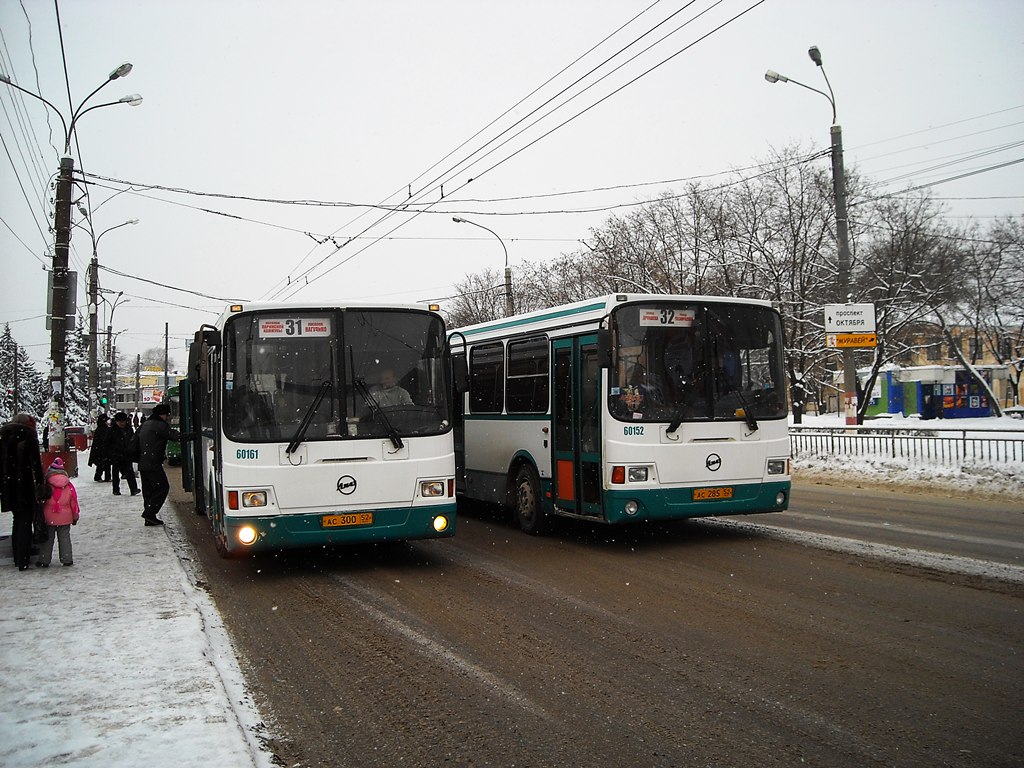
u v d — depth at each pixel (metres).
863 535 10.83
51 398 18.11
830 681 5.42
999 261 31.05
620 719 4.89
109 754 4.25
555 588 8.39
